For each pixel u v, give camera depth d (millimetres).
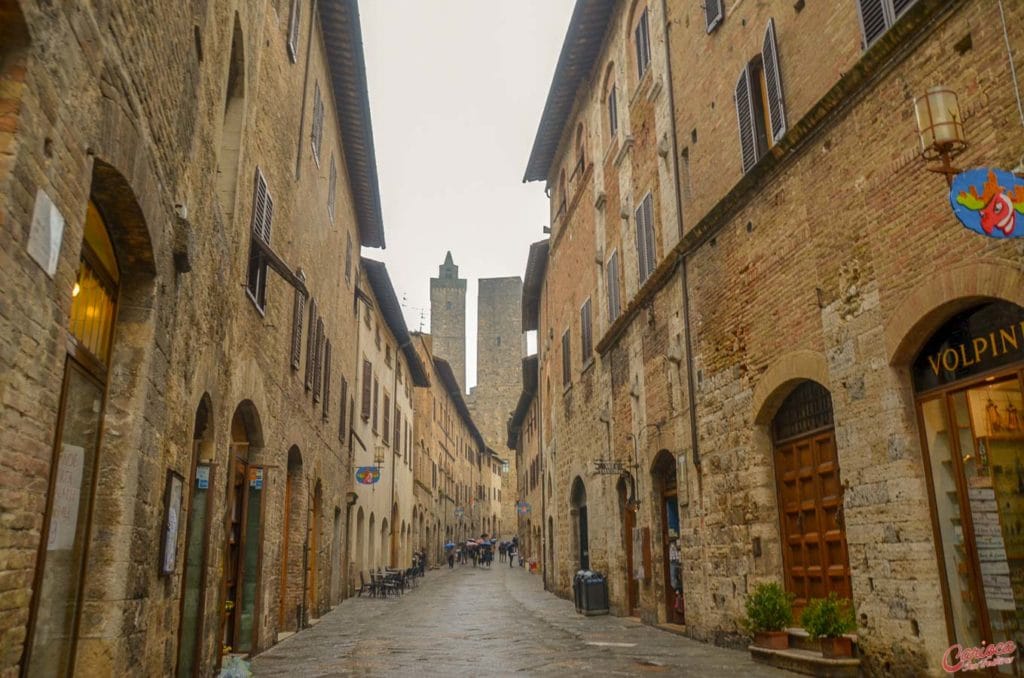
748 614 10391
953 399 7746
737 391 11844
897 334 8172
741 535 11570
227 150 10164
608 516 18938
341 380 21953
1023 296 6594
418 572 36906
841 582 9586
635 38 17781
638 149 17281
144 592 6730
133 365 6406
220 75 8875
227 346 9875
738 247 11930
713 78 13234
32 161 3953
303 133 15070
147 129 5938
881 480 8422
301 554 15961
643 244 16672
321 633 15367
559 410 26000
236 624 11859
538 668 10234
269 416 12914
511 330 86688
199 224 8133
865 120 8812
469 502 67875
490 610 20281
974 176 5910
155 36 6031
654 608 15492
